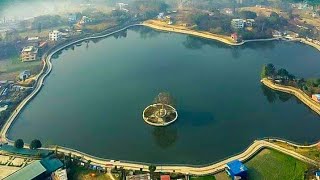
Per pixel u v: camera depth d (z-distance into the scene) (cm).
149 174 19662
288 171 19925
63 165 19900
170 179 19312
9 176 18500
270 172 19938
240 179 19012
